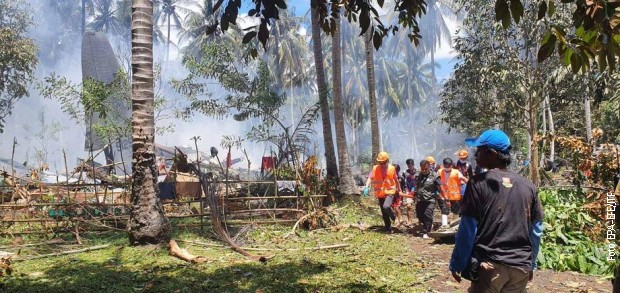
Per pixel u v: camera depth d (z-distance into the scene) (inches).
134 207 345.4
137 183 346.3
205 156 865.5
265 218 451.2
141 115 346.9
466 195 136.0
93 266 289.4
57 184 410.6
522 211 131.2
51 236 386.3
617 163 342.0
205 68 618.2
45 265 296.4
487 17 675.4
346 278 262.2
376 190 439.5
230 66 636.7
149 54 352.2
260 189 506.0
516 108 717.9
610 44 109.0
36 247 350.3
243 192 496.4
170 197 441.7
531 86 663.8
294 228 414.9
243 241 373.7
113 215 409.4
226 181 433.7
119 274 270.1
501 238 130.3
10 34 816.9
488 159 140.0
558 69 631.2
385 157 436.5
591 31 111.5
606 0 103.8
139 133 346.3
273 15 143.0
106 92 566.3
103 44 791.7
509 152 140.1
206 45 637.3
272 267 289.3
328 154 655.1
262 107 629.6
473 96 771.4
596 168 351.3
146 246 339.3
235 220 433.4
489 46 686.5
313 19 666.2
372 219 514.6
